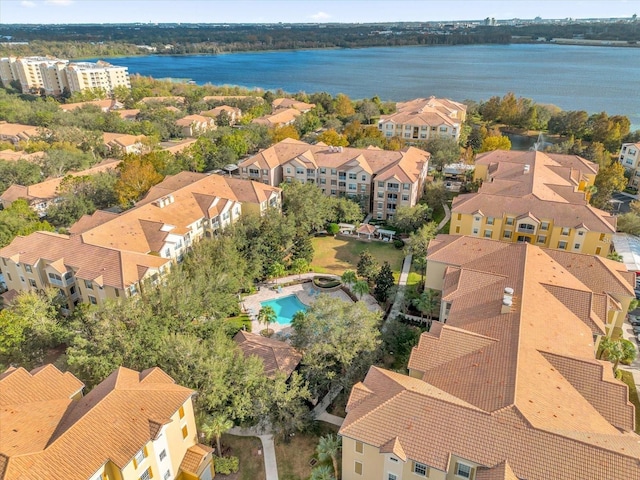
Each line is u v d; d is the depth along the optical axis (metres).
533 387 38.69
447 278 60.59
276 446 46.88
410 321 65.81
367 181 103.81
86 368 48.56
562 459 32.44
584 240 77.50
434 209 105.06
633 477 30.81
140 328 50.31
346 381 49.28
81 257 67.19
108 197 102.56
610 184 103.00
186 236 80.69
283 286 77.81
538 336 45.44
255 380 47.00
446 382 42.28
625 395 39.69
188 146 136.88
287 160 112.00
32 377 42.16
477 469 33.97
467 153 130.75
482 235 84.12
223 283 65.00
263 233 79.56
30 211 92.19
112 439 35.69
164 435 38.94
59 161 121.94
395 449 35.03
